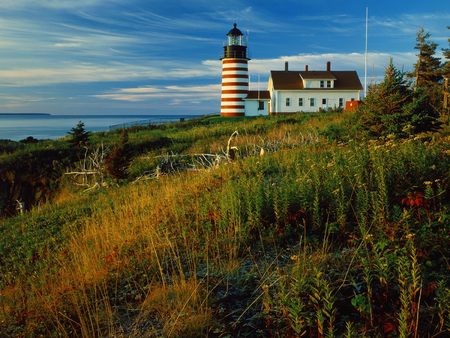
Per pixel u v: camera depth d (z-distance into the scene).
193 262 6.60
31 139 35.22
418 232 5.43
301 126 30.80
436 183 6.73
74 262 8.44
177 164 22.28
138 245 8.01
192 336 4.76
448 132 11.66
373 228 5.95
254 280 5.68
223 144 25.67
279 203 7.46
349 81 60.97
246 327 4.77
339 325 4.32
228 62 61.12
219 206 8.64
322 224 6.80
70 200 18.97
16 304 7.02
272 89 61.25
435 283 4.47
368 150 9.34
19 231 13.98
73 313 5.90
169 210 9.80
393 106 15.44
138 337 4.97
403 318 3.76
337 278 5.03
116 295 6.09
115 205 13.03
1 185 24.27
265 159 13.79
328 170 8.80
